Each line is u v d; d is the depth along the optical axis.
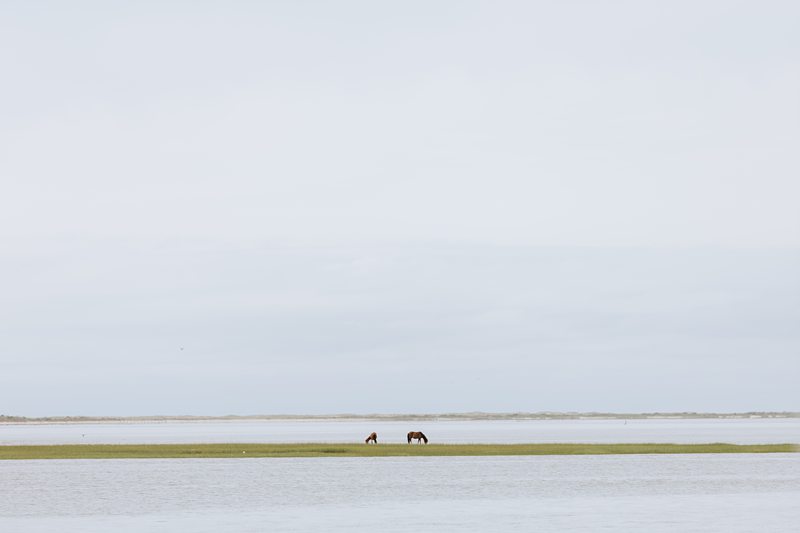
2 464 86.75
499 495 61.50
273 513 53.25
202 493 62.34
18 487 65.75
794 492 63.19
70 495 61.16
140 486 66.38
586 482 69.75
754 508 55.03
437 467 83.56
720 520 50.31
